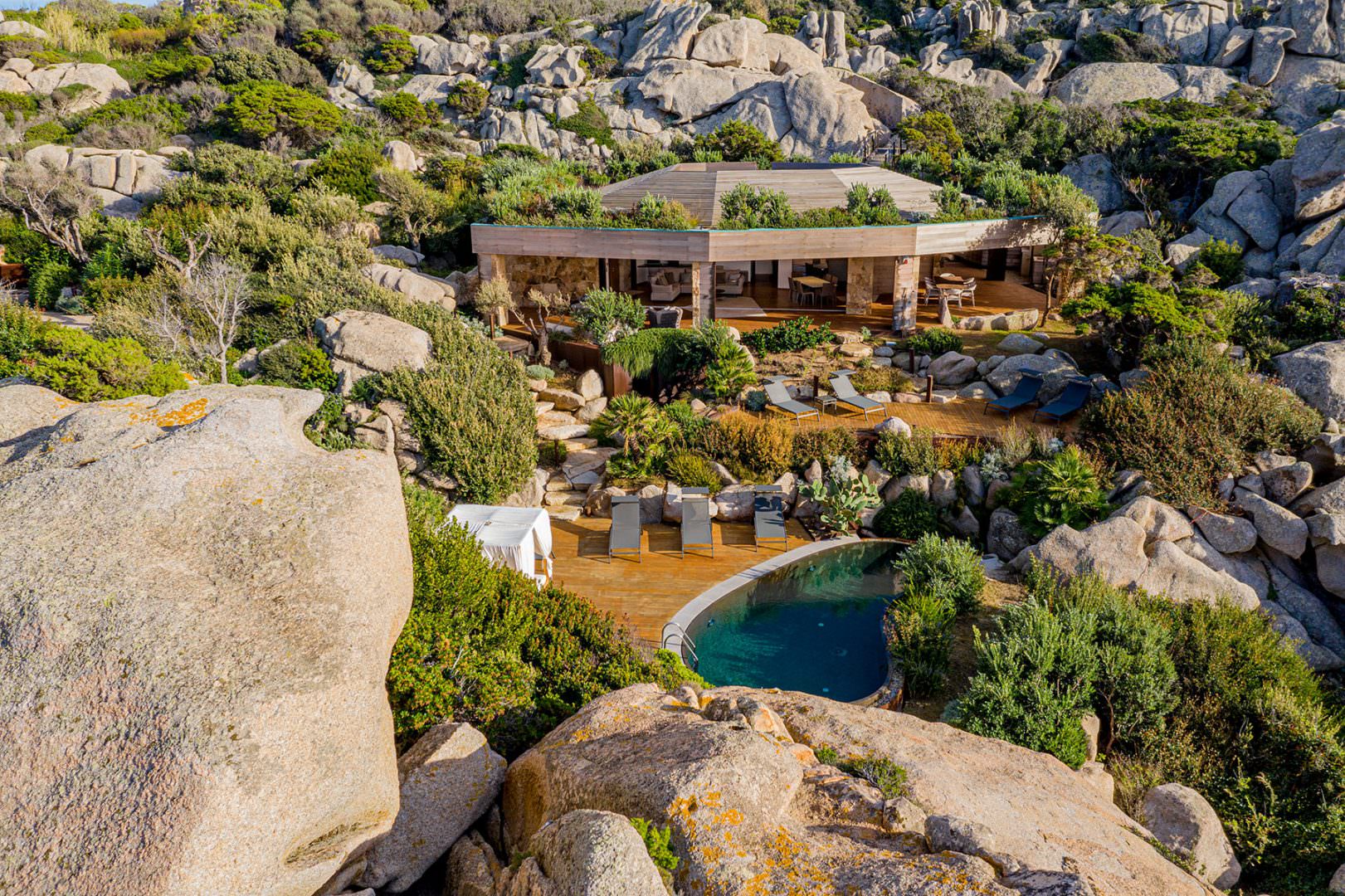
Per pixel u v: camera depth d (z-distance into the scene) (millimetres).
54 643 5320
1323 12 55156
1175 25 60281
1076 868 6723
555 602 12477
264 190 38812
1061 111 47312
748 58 59656
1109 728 14023
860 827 6301
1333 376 21188
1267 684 14422
